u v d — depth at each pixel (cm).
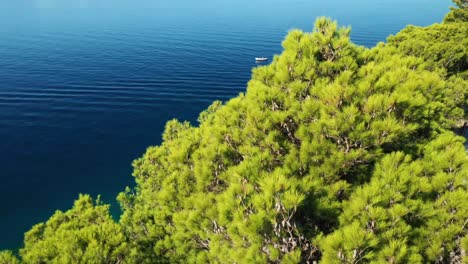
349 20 15675
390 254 652
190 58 10506
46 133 5962
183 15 18975
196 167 1005
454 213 781
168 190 1123
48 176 4775
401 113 830
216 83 8556
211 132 1065
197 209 940
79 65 9500
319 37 939
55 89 7781
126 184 4638
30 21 15750
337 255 663
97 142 5794
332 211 786
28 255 867
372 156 829
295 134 877
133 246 1059
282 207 720
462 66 3772
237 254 775
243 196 777
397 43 3941
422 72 980
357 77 902
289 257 725
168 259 1122
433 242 760
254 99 961
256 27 15250
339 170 850
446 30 3941
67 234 878
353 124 787
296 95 928
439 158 838
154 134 6188
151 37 13250
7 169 4875
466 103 3209
